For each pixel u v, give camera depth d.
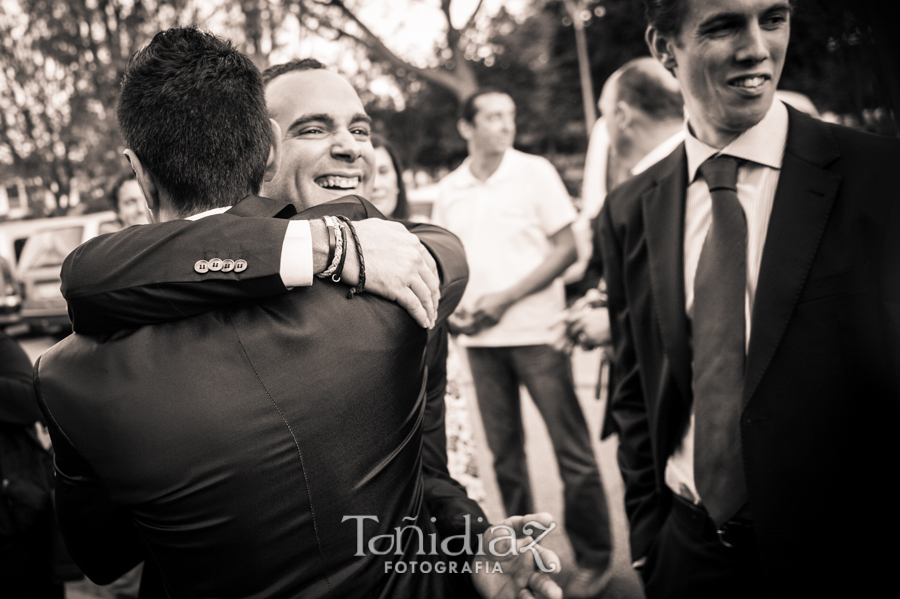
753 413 1.41
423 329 1.14
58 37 10.39
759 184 1.52
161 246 1.02
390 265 1.08
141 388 0.99
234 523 0.98
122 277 1.01
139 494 0.99
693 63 1.49
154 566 1.18
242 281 1.00
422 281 1.10
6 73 10.59
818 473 1.38
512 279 3.23
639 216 1.77
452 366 2.90
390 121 28.00
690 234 1.64
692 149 1.63
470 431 2.92
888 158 1.35
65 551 2.15
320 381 1.02
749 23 1.41
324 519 1.01
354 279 1.06
